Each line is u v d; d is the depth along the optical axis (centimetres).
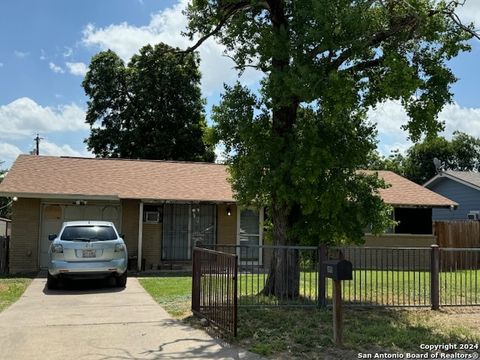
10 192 1852
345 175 1152
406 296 1228
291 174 1067
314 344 770
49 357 701
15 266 1928
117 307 1103
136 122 3578
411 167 5081
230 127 1172
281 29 1049
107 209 2047
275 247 1077
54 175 2052
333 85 975
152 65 3519
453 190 3238
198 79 3616
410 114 1112
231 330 810
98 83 3638
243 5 1239
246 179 1132
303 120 1140
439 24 1088
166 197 1975
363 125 1141
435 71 1102
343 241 1168
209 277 916
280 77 1027
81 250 1369
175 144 3525
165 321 948
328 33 983
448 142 5062
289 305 1061
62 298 1238
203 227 2145
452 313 1049
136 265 1984
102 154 3647
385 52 1077
